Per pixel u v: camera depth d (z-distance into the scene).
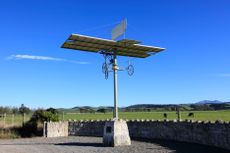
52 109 31.97
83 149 19.59
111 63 23.08
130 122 27.08
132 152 17.72
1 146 21.59
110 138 21.30
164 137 23.98
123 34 21.53
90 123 29.66
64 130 30.05
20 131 30.06
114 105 22.48
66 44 22.16
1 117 35.56
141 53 24.73
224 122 18.19
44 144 22.67
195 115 38.38
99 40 21.52
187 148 18.38
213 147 18.64
